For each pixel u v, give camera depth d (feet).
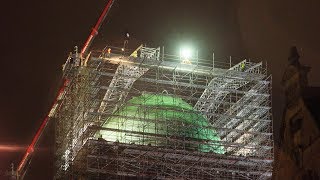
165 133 321.11
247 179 336.70
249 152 341.21
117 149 312.50
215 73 342.44
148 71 352.08
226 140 340.80
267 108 338.13
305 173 169.78
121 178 313.53
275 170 187.11
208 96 347.77
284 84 185.78
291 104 180.34
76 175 311.68
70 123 330.75
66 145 331.57
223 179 331.57
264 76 343.87
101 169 309.22
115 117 321.52
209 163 328.70
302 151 172.04
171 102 337.31
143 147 311.88
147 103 331.57
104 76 348.59
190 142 318.24
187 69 339.36
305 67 179.32
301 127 173.88
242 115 346.33
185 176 322.75
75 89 330.13
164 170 321.73
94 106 325.62
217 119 353.51
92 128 303.07
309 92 176.86
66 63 338.95
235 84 353.31
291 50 184.65
